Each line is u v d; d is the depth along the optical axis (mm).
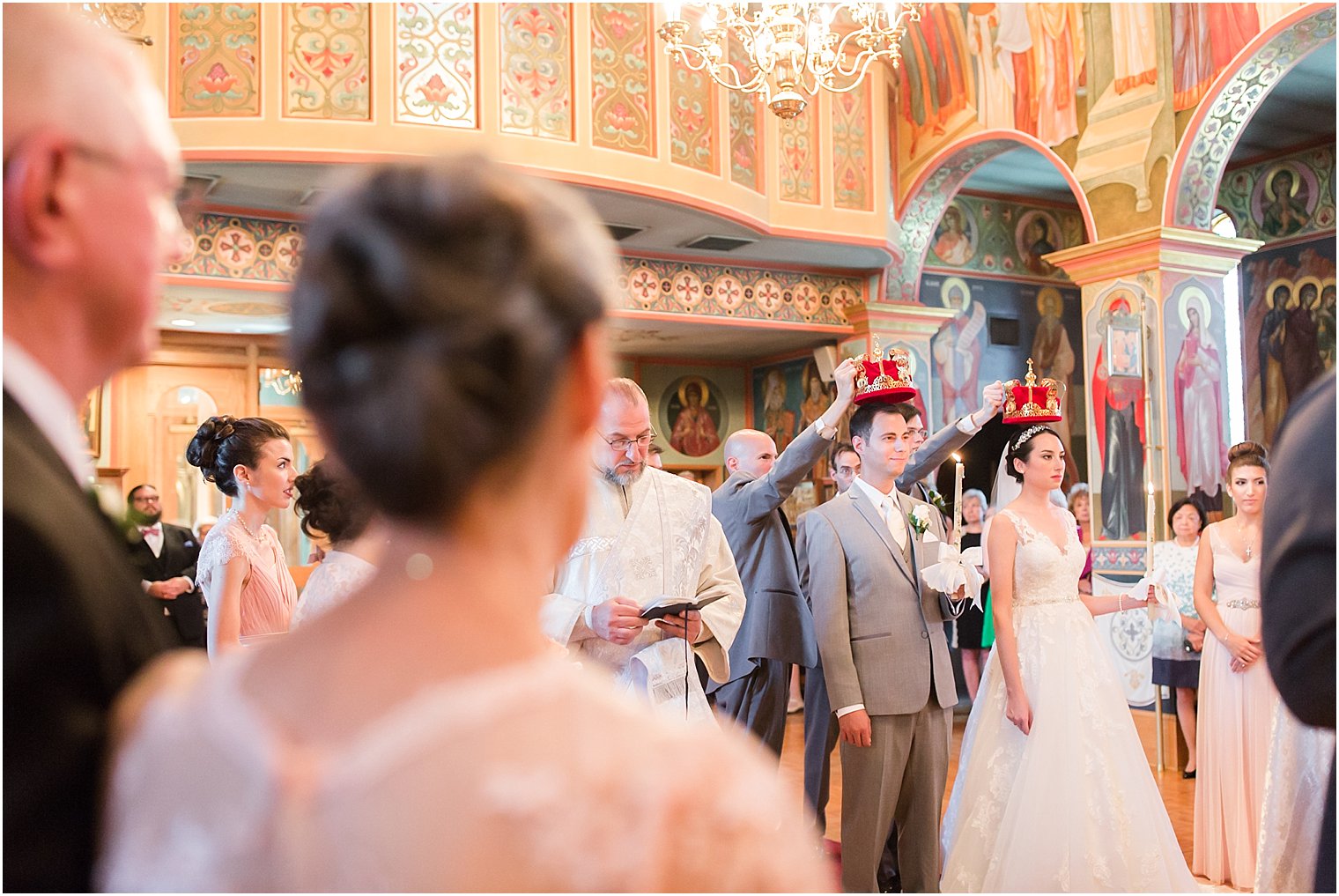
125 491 11211
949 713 4211
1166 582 6973
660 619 2949
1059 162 10000
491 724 594
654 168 8953
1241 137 12094
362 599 668
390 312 624
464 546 654
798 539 4582
